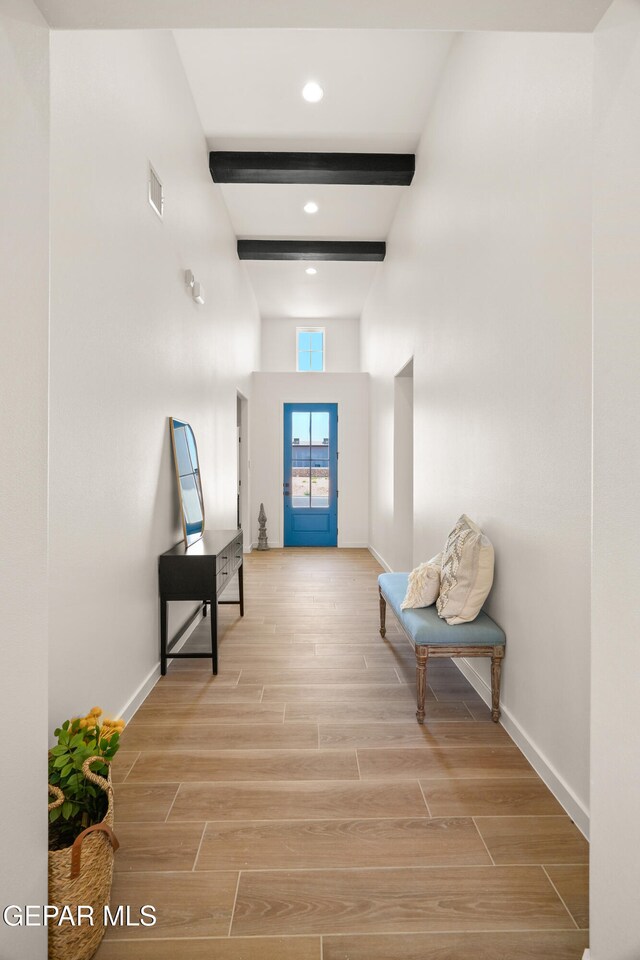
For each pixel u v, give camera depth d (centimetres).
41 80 120
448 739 246
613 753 122
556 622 204
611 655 123
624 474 118
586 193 181
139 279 277
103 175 229
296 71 375
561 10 123
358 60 364
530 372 226
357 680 315
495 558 269
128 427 262
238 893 158
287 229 627
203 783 211
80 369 206
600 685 127
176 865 168
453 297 346
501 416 261
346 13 124
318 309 920
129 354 262
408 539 600
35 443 119
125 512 259
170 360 339
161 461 320
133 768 222
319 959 137
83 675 210
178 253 358
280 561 716
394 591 338
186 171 382
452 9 123
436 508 394
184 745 240
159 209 312
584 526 184
